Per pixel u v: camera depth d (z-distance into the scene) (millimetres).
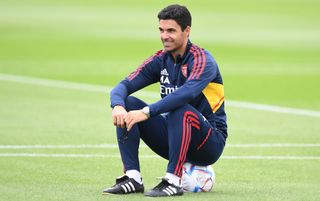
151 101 47125
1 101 45594
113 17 99438
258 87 53312
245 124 39062
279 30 88562
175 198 22016
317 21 96062
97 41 79375
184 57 23031
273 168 28828
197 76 22375
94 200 21922
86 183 25422
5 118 39688
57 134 35406
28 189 24047
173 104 21938
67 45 76438
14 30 87938
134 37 82188
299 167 29062
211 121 23188
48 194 23062
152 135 23156
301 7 109000
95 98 47469
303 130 37375
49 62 65188
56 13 103875
